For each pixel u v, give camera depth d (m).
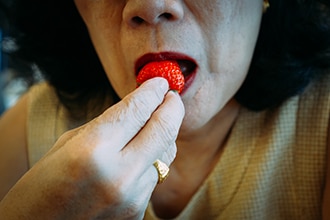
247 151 0.35
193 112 0.29
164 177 0.24
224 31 0.27
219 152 0.36
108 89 0.39
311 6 0.33
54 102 0.41
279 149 0.34
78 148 0.21
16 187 0.23
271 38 0.33
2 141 0.41
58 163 0.21
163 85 0.24
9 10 0.41
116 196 0.21
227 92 0.30
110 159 0.21
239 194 0.35
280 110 0.35
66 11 0.37
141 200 0.23
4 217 0.23
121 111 0.22
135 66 0.28
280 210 0.36
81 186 0.21
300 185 0.35
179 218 0.35
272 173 0.34
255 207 0.35
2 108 0.62
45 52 0.39
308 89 0.34
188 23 0.26
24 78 0.46
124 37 0.27
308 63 0.33
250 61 0.31
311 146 0.34
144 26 0.26
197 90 0.28
